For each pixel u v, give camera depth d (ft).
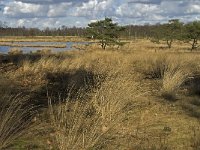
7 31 477.36
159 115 28.89
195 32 192.13
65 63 57.16
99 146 19.77
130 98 29.58
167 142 22.45
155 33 238.07
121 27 165.37
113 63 63.00
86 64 57.52
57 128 21.88
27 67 50.44
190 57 74.08
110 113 23.97
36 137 21.53
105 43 164.66
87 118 22.53
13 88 33.88
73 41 391.45
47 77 45.96
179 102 34.09
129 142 21.85
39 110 26.81
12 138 20.06
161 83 41.81
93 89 30.42
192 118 28.43
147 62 71.20
